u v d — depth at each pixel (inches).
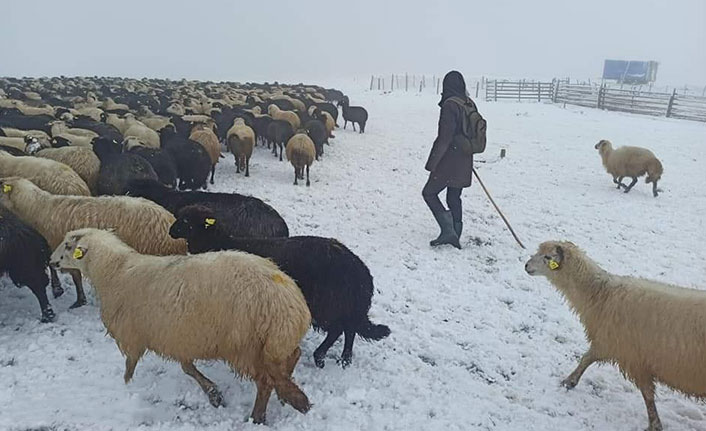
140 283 173.3
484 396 196.2
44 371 193.9
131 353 179.2
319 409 182.5
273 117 687.7
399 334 235.1
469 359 220.1
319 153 616.1
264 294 162.7
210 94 971.3
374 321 244.5
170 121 569.6
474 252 336.5
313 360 211.5
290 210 405.7
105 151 347.9
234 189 461.1
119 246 188.4
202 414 178.2
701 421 183.9
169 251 239.1
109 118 551.5
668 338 163.3
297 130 607.2
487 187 499.8
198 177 436.1
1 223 214.2
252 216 264.5
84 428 167.2
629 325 173.2
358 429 174.2
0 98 678.5
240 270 165.8
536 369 215.0
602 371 213.5
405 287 281.0
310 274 198.1
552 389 202.2
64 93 894.4
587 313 187.6
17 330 220.7
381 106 1222.9
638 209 443.2
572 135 823.1
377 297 268.4
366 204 432.8
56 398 180.1
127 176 335.0
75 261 190.1
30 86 984.3
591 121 999.6
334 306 200.1
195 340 165.8
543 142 754.8
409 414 183.3
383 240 350.9
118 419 172.4
